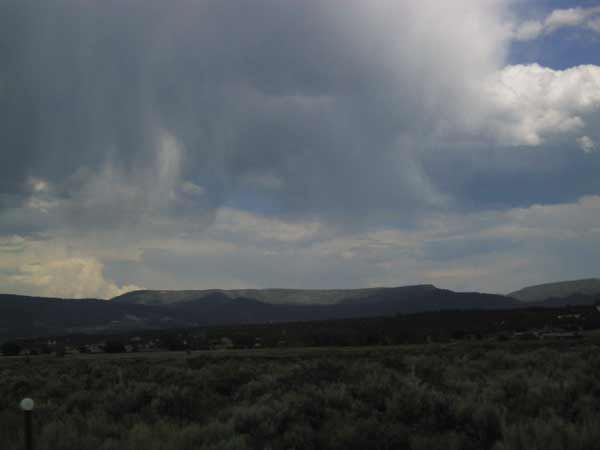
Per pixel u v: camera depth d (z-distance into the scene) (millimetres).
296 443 12430
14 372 39500
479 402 14805
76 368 37906
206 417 16500
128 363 48250
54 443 12781
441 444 12070
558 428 11570
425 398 14688
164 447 12367
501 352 36312
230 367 29844
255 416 14109
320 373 22656
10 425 15273
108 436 14055
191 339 120125
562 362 25219
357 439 12414
